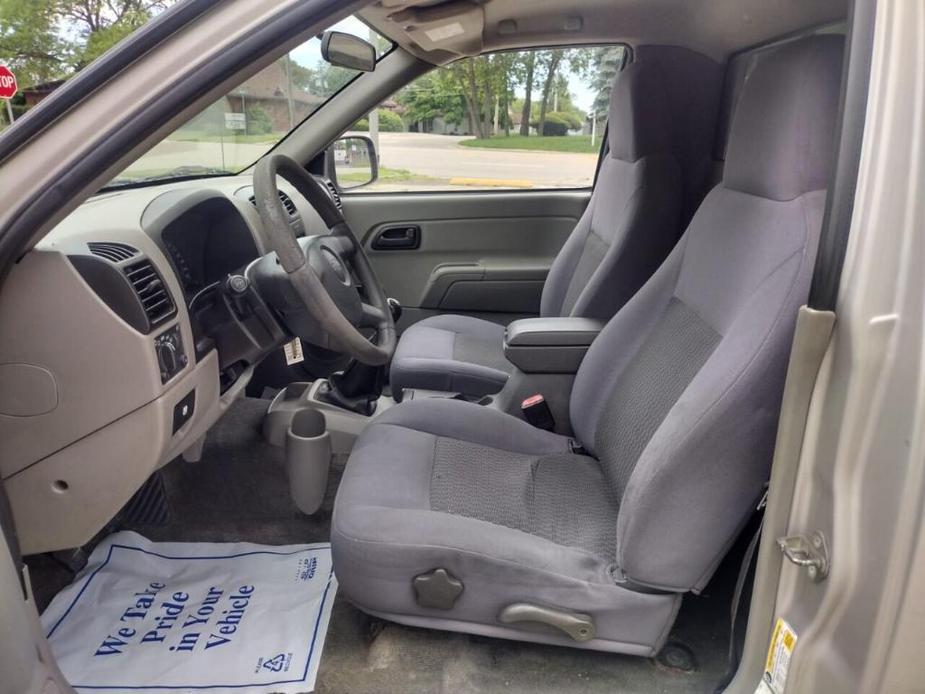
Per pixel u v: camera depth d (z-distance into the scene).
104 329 1.13
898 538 0.71
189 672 1.37
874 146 0.74
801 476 0.83
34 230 0.90
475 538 1.17
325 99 2.45
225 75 0.84
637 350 1.56
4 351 1.12
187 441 1.48
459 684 1.31
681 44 2.04
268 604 1.55
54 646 1.43
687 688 1.30
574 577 1.16
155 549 1.73
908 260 0.71
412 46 2.21
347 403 1.92
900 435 0.71
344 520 1.22
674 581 1.12
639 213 2.01
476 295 2.84
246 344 1.51
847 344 0.76
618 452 1.46
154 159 2.08
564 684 1.31
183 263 1.73
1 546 0.92
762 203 1.17
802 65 1.05
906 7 0.73
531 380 1.89
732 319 1.20
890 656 0.74
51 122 0.85
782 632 0.86
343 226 1.83
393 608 1.19
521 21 2.12
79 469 1.20
